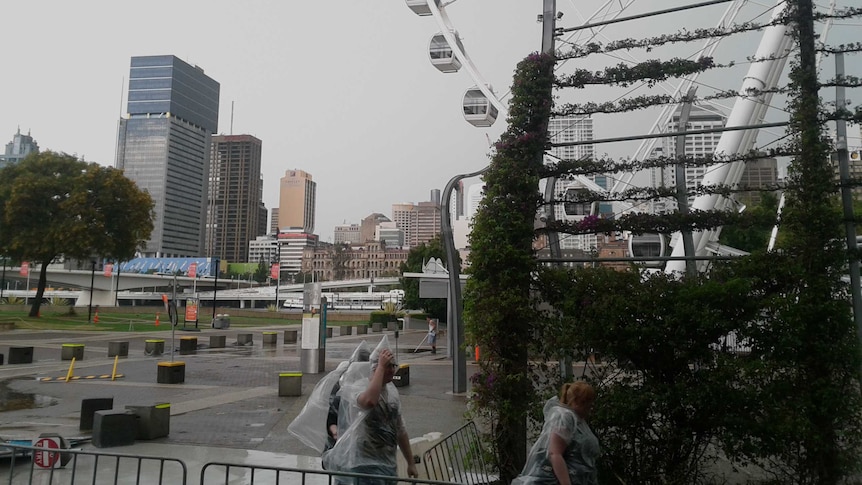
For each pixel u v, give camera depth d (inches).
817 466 235.0
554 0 321.7
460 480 266.8
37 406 564.1
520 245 290.5
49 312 2375.7
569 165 298.4
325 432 233.8
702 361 237.8
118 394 640.4
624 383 248.5
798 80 265.9
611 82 302.7
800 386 238.4
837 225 251.8
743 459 252.1
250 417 506.3
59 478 312.2
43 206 1918.1
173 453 374.9
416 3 1217.4
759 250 260.2
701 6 298.4
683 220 280.7
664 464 241.0
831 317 235.6
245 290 5625.0
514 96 310.0
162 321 2325.3
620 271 266.7
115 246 2020.2
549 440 178.2
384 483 197.3
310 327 846.5
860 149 389.4
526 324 283.0
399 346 1453.0
